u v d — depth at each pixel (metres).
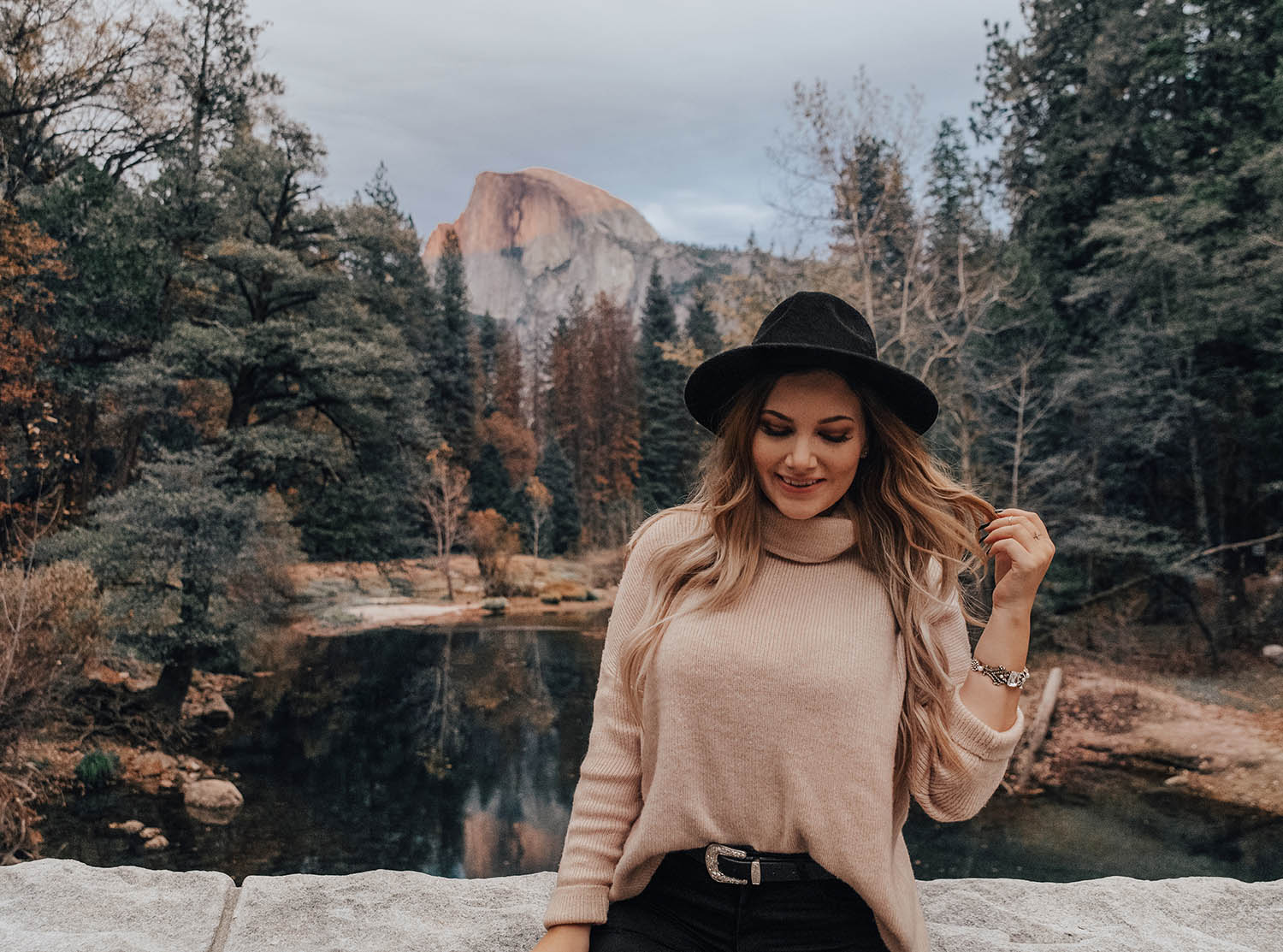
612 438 67.25
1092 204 25.22
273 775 17.27
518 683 24.78
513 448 67.56
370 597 38.38
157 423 24.34
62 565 13.56
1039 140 27.11
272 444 22.72
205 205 24.06
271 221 26.19
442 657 28.03
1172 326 21.16
